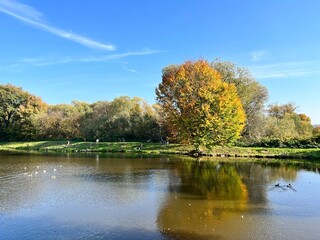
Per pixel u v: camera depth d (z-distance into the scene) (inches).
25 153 2295.8
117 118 3083.2
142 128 3016.7
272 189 991.0
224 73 2517.2
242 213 727.1
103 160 1793.8
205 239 569.9
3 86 3602.4
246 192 944.9
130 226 636.1
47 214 715.4
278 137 2472.9
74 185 1038.4
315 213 731.4
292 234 595.8
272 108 3841.0
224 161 1755.7
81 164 1598.2
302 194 924.0
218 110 2028.8
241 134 2466.8
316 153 1924.2
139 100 3255.4
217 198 869.2
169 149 2374.5
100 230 613.6
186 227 631.2
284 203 819.4
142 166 1526.8
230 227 631.8
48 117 3425.2
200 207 776.3
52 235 588.7
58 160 1790.1
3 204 797.9
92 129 3142.2
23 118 3472.0
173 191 954.7
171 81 2204.7
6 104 3516.2
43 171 1339.8
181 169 1424.7
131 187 1011.9
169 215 708.7
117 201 831.7
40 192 932.0
